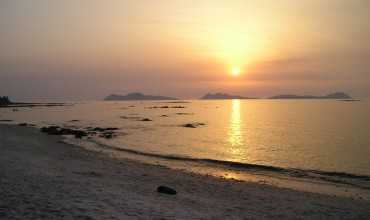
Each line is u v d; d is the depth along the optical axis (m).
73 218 9.66
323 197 16.11
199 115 99.44
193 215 11.30
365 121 71.50
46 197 11.70
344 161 26.94
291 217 12.64
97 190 13.64
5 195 11.56
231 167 24.39
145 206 11.77
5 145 28.95
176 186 16.78
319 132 50.12
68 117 88.44
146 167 22.47
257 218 12.09
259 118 85.19
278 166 24.83
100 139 40.22
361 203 15.18
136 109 144.62
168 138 42.69
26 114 103.81
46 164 20.33
